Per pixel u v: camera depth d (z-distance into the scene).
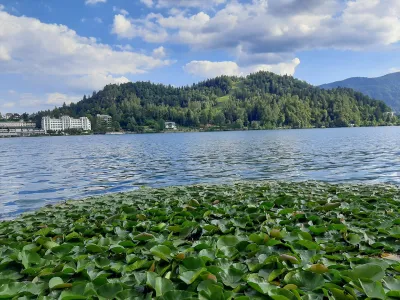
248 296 2.73
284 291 2.69
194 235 4.86
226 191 8.92
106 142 56.16
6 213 8.58
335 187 9.10
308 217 5.32
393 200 6.77
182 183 12.57
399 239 4.34
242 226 5.02
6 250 4.04
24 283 3.06
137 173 15.77
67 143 56.03
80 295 2.71
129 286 2.98
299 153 24.36
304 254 3.67
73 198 10.27
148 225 5.24
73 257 3.77
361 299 2.68
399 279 2.99
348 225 5.02
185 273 3.07
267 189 8.91
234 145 35.75
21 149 40.00
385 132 67.38
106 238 4.46
